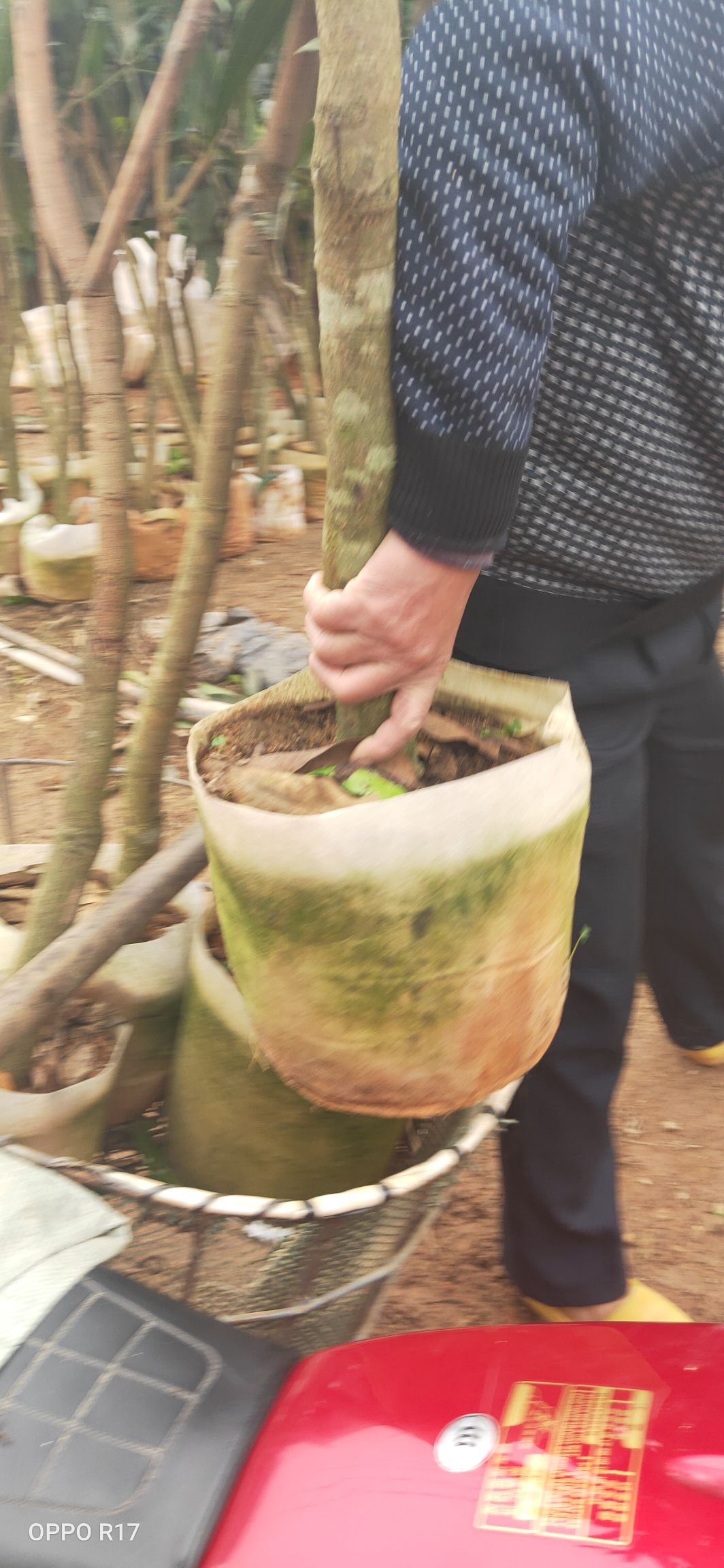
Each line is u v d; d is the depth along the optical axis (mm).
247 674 4047
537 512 1353
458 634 1507
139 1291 1055
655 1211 2199
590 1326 1071
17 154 4113
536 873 1104
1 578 4934
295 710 1360
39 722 3926
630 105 1072
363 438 1072
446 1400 965
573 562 1395
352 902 1045
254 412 5906
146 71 3900
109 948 1367
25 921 1726
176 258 6449
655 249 1196
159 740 1583
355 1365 1012
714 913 2076
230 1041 1378
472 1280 2014
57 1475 911
